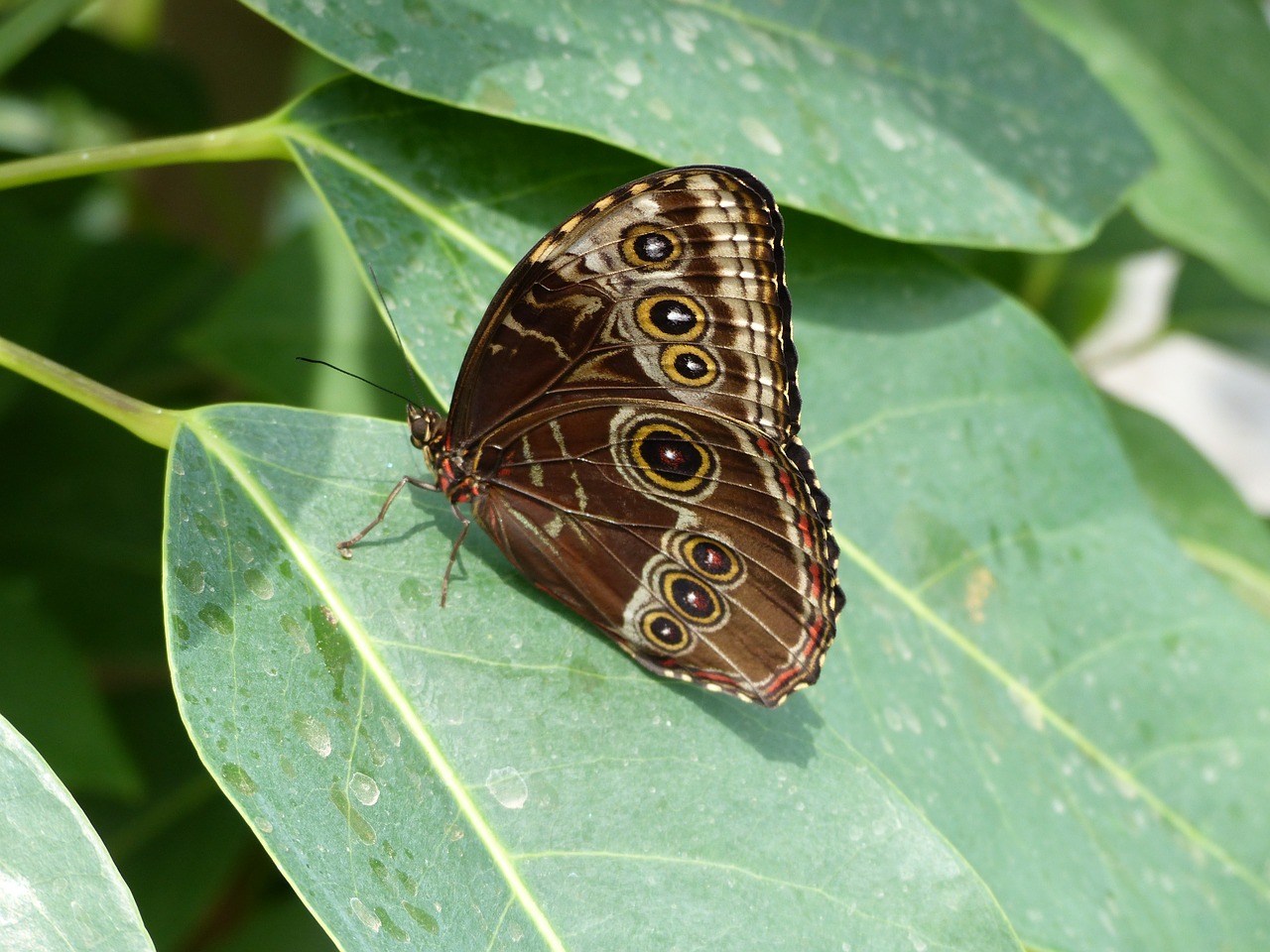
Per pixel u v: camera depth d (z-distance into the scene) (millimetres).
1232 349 1021
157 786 913
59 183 1085
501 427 780
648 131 795
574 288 771
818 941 753
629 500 779
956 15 849
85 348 964
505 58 791
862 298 829
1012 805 798
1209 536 920
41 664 872
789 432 771
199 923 942
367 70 779
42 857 728
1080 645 821
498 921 747
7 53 849
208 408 772
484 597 778
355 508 775
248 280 901
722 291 771
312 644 759
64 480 937
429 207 797
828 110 821
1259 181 916
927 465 822
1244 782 819
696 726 773
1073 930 787
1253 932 806
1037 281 974
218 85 1063
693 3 822
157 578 930
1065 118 846
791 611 775
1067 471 833
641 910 752
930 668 808
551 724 767
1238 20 932
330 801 744
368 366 899
